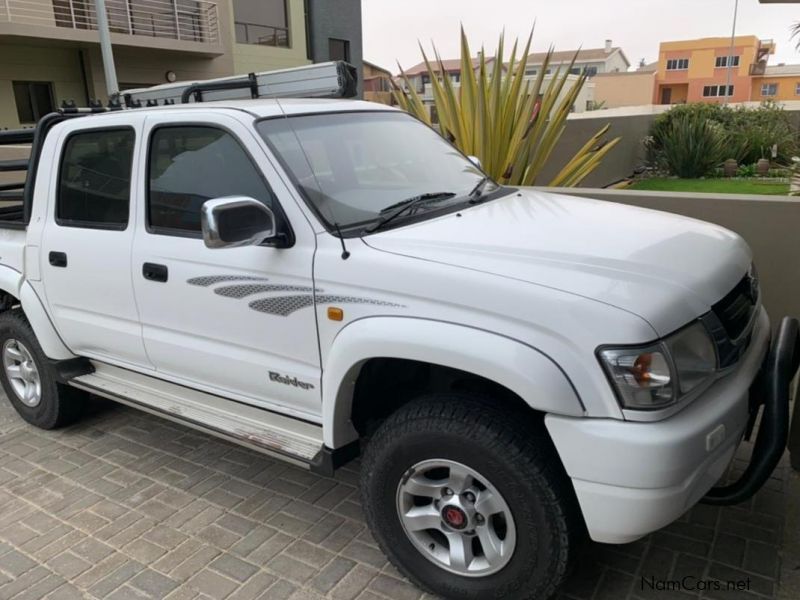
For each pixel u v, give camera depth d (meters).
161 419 4.63
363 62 25.80
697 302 2.41
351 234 2.81
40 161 3.97
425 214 3.08
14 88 17.64
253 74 4.49
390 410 3.10
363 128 3.53
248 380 3.16
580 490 2.29
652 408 2.20
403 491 2.72
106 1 17.72
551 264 2.46
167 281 3.30
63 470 3.98
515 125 7.11
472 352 2.34
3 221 4.28
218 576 3.01
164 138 3.35
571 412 2.25
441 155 3.82
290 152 3.04
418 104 7.54
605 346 2.20
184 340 3.36
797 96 78.56
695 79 81.44
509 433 2.43
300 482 3.75
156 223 3.39
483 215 3.11
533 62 59.69
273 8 22.16
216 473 3.88
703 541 3.04
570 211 3.27
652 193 4.91
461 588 2.67
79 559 3.17
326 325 2.78
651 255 2.61
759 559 2.92
